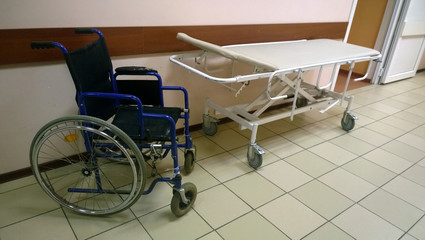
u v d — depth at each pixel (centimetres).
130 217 152
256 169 200
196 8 201
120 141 140
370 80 425
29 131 171
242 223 152
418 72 502
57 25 156
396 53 400
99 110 153
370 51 230
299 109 231
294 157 219
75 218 149
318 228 153
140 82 168
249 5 226
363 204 173
